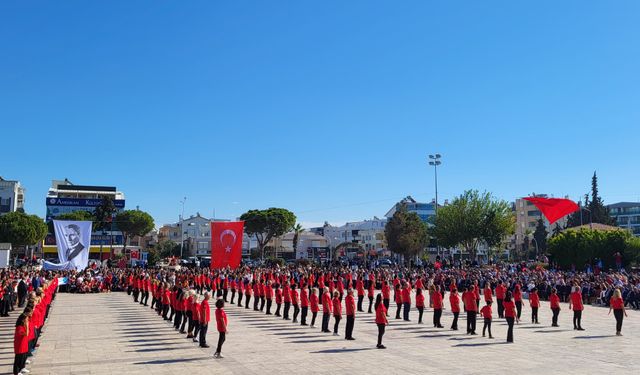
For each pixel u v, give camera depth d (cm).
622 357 1858
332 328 2598
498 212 7888
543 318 3117
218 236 4206
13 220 8138
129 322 2852
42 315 2148
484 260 11719
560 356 1869
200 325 2109
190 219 13750
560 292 4266
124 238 10625
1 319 3006
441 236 8119
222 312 1855
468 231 7862
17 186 11412
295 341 2194
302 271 5084
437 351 1962
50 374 1570
